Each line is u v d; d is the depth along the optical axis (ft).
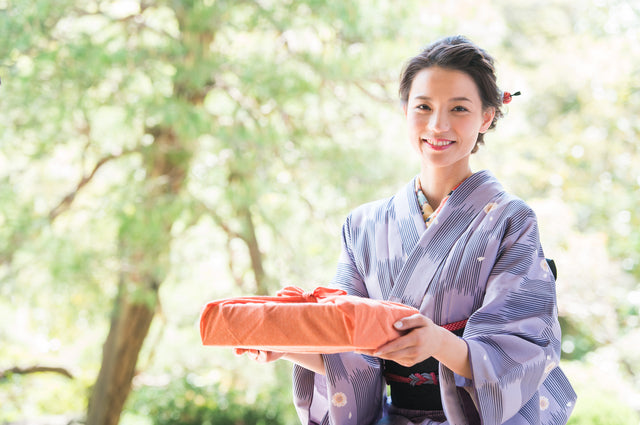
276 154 16.20
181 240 17.20
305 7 16.08
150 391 23.71
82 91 14.90
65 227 16.17
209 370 24.56
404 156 17.06
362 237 5.19
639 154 28.91
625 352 26.35
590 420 13.35
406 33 16.25
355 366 4.75
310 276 16.88
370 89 18.08
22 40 14.11
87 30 16.11
